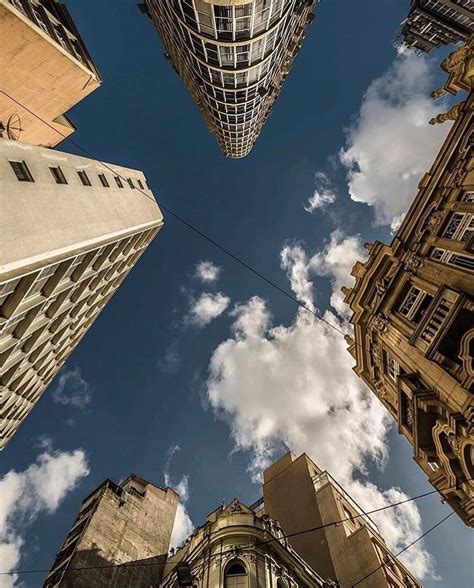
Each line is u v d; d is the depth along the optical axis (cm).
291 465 4134
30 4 2859
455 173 2472
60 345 3862
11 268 1677
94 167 3012
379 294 2777
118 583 3128
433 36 5950
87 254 2673
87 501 4056
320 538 3212
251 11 2945
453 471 1803
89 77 3109
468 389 1714
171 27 3931
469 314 1853
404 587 2983
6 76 2955
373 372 2973
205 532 2352
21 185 1881
